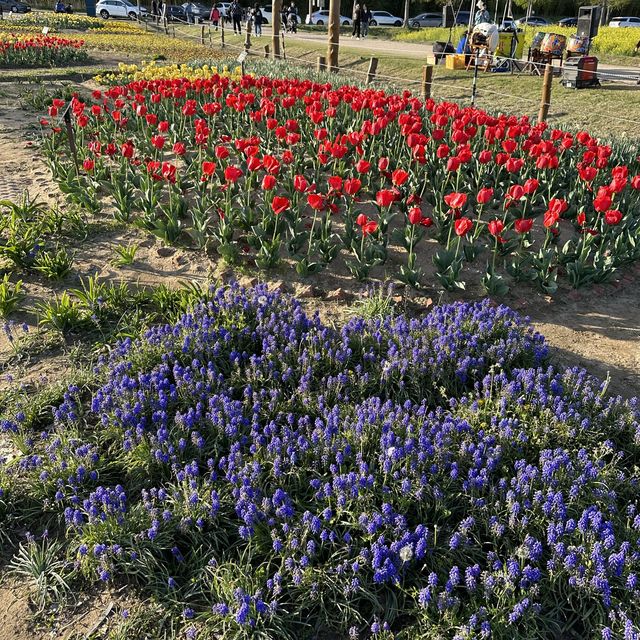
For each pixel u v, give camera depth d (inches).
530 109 661.9
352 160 394.9
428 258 301.6
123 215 323.0
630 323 255.8
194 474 154.3
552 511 144.7
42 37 1022.4
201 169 357.1
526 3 2251.5
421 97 628.4
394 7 2677.2
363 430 168.6
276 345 209.2
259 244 287.7
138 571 138.5
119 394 182.5
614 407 186.7
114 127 450.3
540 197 349.4
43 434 170.4
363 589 132.5
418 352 198.1
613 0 2218.3
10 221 302.5
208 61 836.6
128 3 2281.0
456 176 353.4
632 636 118.2
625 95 684.1
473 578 129.0
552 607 134.6
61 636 129.6
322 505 151.4
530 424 178.5
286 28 1748.3
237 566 137.6
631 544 142.4
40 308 247.4
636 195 365.4
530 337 218.4
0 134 507.2
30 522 155.8
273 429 169.6
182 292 242.8
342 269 285.7
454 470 153.6
